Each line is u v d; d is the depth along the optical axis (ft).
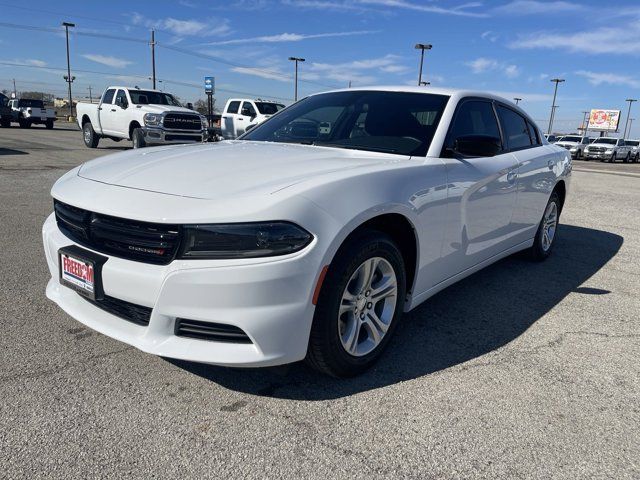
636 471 6.88
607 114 228.63
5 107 104.94
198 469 6.57
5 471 6.37
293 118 13.09
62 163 38.96
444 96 11.99
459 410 8.13
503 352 10.29
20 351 9.36
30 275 13.37
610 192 39.68
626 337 11.30
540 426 7.80
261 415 7.77
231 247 7.10
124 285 7.57
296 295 7.38
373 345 9.21
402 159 10.19
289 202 7.35
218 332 7.47
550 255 18.49
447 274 11.14
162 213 7.30
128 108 52.01
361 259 8.31
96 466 6.53
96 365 8.98
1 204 22.47
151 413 7.69
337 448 7.09
